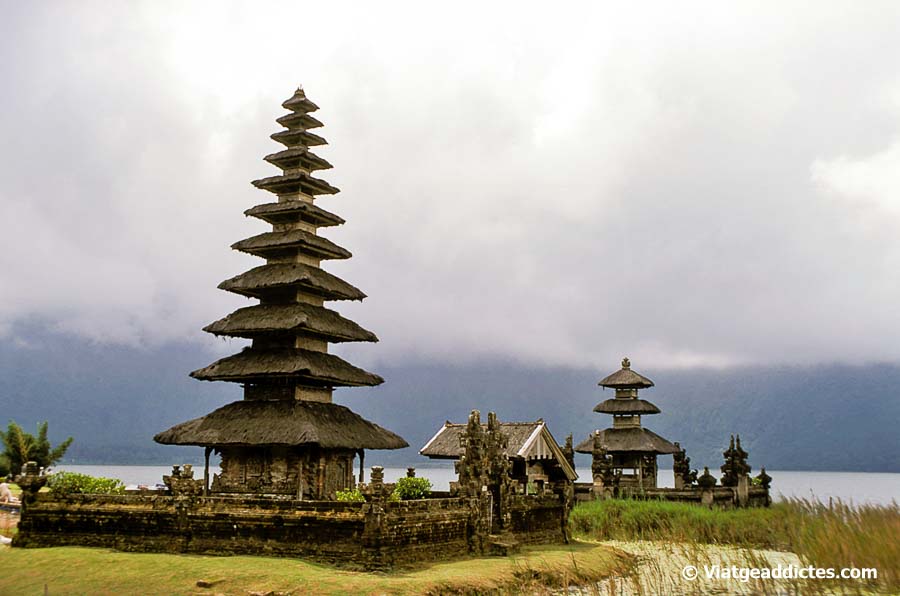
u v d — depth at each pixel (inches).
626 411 3405.5
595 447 3147.1
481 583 1488.7
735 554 2085.4
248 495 1830.7
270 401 1902.1
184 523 1612.9
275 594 1309.1
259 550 1565.0
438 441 2829.7
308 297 2027.6
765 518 2454.5
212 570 1403.8
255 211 2084.2
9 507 2401.6
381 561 1492.4
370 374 2074.3
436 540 1684.3
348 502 1534.2
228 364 1919.3
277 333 1946.4
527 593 1497.3
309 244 2014.0
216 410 1923.0
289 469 1822.1
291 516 1556.3
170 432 1876.2
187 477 1641.2
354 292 2089.1
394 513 1568.7
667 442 3432.6
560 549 2041.1
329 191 2170.3
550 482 2664.9
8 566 1492.4
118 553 1568.7
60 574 1422.2
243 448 1871.3
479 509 1831.9
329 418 1902.1
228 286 1996.8
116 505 1673.2
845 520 1969.7
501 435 2074.3
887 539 1599.4
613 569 1840.6
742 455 3117.6
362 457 2001.7
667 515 2591.0
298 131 2144.4
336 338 2026.3
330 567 1489.9
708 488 2962.6
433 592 1390.3
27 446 3218.5
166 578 1378.0
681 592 1576.0
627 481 3348.9
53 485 1770.4
